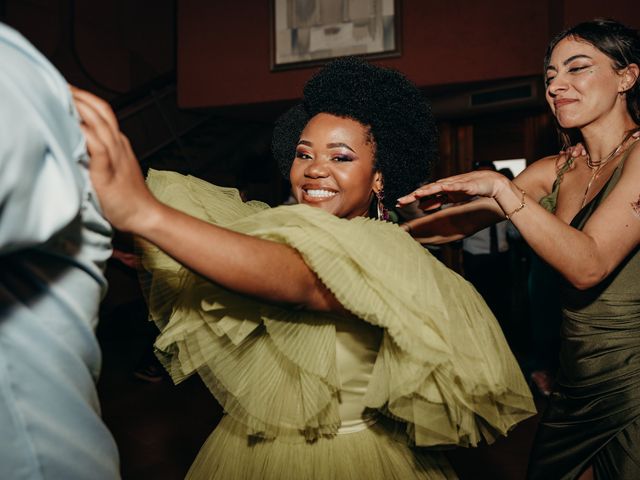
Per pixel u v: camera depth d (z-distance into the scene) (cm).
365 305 93
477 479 281
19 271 61
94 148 63
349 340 114
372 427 121
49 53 784
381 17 643
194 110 738
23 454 59
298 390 112
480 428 120
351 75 123
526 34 596
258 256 81
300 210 96
